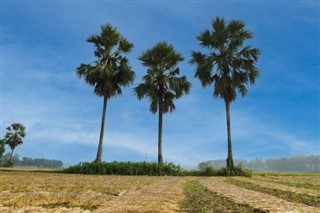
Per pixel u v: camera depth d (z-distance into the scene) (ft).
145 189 23.25
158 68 90.43
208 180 42.86
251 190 23.18
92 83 84.48
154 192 20.42
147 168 72.74
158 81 89.76
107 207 13.16
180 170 74.49
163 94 89.04
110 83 83.05
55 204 14.03
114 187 24.61
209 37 88.74
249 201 15.46
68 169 72.33
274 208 12.97
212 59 86.12
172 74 92.43
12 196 16.60
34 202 14.39
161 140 85.87
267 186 28.04
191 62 89.76
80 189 21.74
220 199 16.69
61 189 21.50
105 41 86.69
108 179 39.75
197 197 17.71
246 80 85.30
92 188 22.84
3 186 23.22
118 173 71.31
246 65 84.17
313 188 25.43
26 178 36.40
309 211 12.32
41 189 21.21
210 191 22.22
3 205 13.51
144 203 13.99
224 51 87.30
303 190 22.89
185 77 90.74
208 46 89.61
